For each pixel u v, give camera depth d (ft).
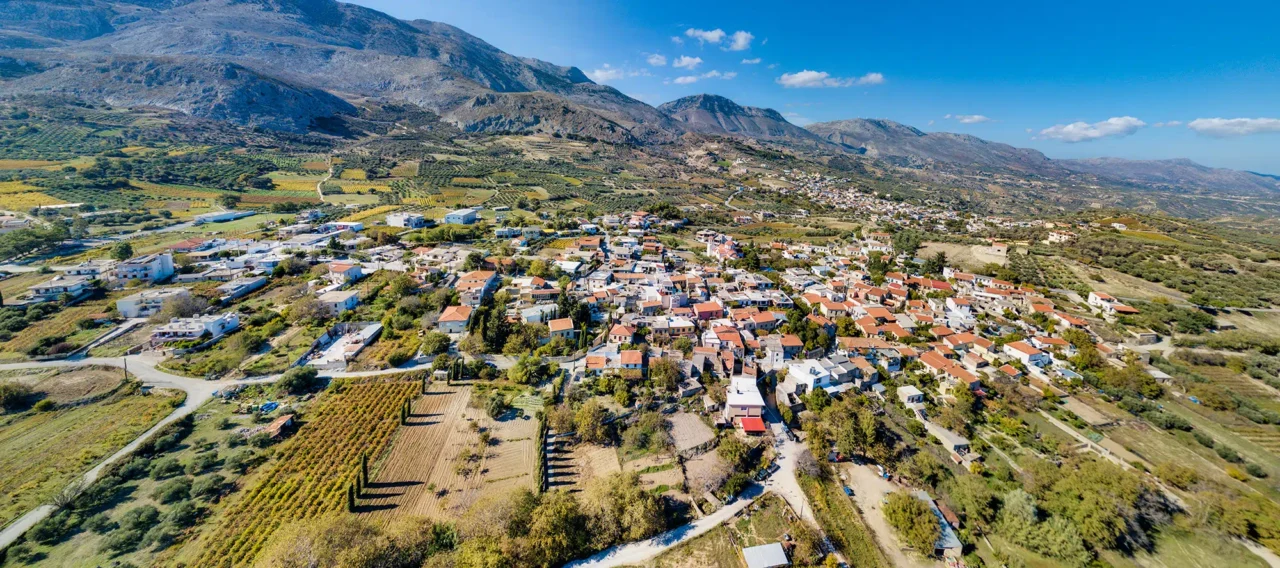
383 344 366.43
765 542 226.58
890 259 630.74
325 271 510.17
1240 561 226.58
